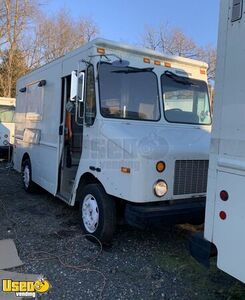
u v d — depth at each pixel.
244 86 2.83
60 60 6.22
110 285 3.89
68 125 6.19
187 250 4.89
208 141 4.95
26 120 8.34
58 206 6.98
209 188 3.16
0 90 25.83
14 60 25.77
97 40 4.91
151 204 4.39
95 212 4.97
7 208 6.78
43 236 5.25
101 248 4.82
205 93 5.77
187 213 4.42
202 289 3.86
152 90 5.25
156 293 3.77
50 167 6.65
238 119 2.87
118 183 4.47
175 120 5.35
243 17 2.87
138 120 5.05
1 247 4.73
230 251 2.93
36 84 7.60
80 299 3.60
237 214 2.87
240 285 3.82
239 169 2.84
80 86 5.01
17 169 9.05
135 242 5.12
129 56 5.17
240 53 2.88
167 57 5.44
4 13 24.23
